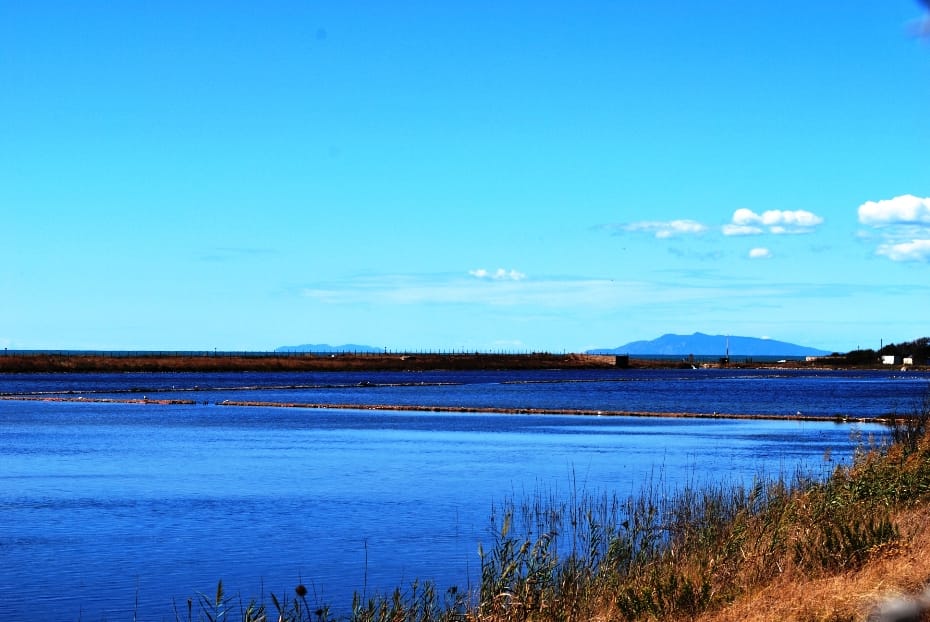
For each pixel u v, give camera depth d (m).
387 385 172.38
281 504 37.97
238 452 57.97
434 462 52.41
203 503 38.25
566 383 188.00
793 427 76.44
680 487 41.78
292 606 22.64
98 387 158.62
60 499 39.41
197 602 23.28
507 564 19.16
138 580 25.55
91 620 21.94
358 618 18.69
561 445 61.69
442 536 31.06
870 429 74.06
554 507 36.41
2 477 46.44
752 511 27.09
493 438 67.19
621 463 51.53
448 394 139.88
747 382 194.50
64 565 27.20
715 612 15.59
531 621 16.56
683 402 117.50
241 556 28.34
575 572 19.59
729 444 61.97
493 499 39.03
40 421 83.75
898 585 14.68
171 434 70.62
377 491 41.53
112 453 57.50
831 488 25.11
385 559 27.83
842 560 17.48
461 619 17.84
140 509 36.88
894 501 23.14
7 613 22.53
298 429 75.50
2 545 29.89
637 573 19.52
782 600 15.05
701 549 21.61
